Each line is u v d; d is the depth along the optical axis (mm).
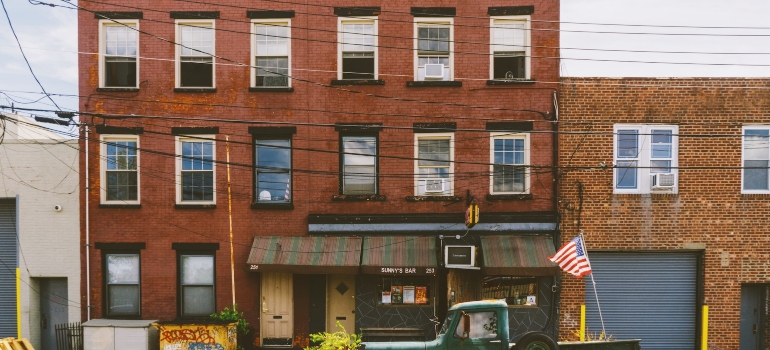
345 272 13938
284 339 14852
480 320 10008
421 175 14836
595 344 10156
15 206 15383
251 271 14641
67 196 15156
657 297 14773
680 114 14602
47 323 15406
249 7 14945
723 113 14594
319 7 14945
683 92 14625
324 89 14906
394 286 14820
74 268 15125
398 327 14695
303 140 14906
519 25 14844
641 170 14656
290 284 14906
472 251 14281
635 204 14625
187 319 14086
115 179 15117
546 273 13719
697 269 14773
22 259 15172
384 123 14844
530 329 14594
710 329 14547
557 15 14672
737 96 14586
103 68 15102
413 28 14867
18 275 15141
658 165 14711
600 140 14633
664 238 14578
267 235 14836
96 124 14938
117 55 15125
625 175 14703
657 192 14625
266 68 14930
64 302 15422
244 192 14922
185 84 15117
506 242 14328
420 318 14742
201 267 15047
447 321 10289
